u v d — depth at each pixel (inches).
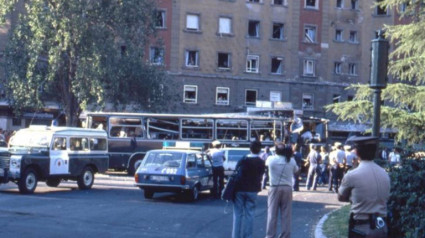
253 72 2134.6
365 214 263.0
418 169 395.5
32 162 821.9
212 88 2080.5
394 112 766.5
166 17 2027.6
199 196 886.4
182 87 2044.8
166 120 1296.8
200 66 2068.2
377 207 263.6
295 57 2186.3
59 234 489.4
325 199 901.2
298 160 1050.7
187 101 2052.2
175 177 776.3
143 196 846.5
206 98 2071.9
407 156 414.0
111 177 1200.8
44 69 1489.9
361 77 2272.4
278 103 1475.1
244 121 1307.8
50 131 866.8
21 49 1493.6
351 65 2274.9
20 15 1519.4
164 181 779.4
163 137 1293.1
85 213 632.4
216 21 2087.8
